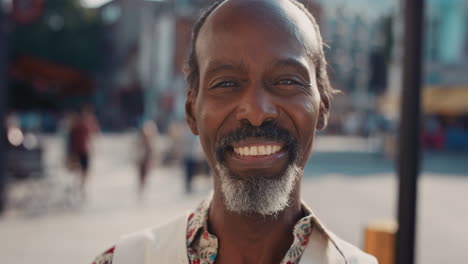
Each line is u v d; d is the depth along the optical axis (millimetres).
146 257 1309
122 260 1324
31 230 7102
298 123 1159
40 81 11969
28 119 36000
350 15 47250
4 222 7582
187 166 11336
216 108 1162
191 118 1355
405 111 3275
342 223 7793
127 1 44406
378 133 25734
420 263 5910
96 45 41531
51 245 6332
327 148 25953
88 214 8312
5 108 8344
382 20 34562
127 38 45406
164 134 34656
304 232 1233
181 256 1253
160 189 11445
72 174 13172
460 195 11578
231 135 1143
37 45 36531
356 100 45719
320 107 1333
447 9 25875
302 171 1236
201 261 1248
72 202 9281
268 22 1169
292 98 1159
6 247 6172
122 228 7340
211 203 1324
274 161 1134
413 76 3250
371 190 11781
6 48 8266
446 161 20375
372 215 8547
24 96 33188
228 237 1238
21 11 8711
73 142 9945
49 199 9312
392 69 26469
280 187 1136
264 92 1138
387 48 28453
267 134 1124
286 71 1158
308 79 1195
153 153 10734
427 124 26156
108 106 47875
